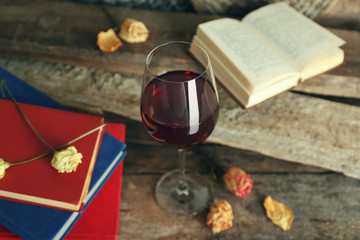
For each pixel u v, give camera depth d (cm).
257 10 76
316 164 68
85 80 75
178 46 72
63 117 54
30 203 48
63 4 84
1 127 52
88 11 83
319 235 62
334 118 69
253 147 69
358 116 70
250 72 64
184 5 88
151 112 50
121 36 75
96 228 54
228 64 67
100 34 73
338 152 66
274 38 71
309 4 81
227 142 69
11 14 81
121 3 87
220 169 69
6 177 48
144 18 82
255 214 64
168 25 80
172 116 49
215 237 61
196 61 70
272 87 66
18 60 78
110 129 63
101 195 57
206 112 50
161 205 64
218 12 85
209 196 66
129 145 72
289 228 62
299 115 69
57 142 51
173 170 69
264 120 69
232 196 66
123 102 72
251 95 64
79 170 49
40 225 49
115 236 54
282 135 67
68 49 74
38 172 49
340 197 65
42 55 77
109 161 54
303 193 66
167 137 51
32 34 77
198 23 81
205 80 48
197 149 72
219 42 68
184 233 62
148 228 62
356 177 67
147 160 70
